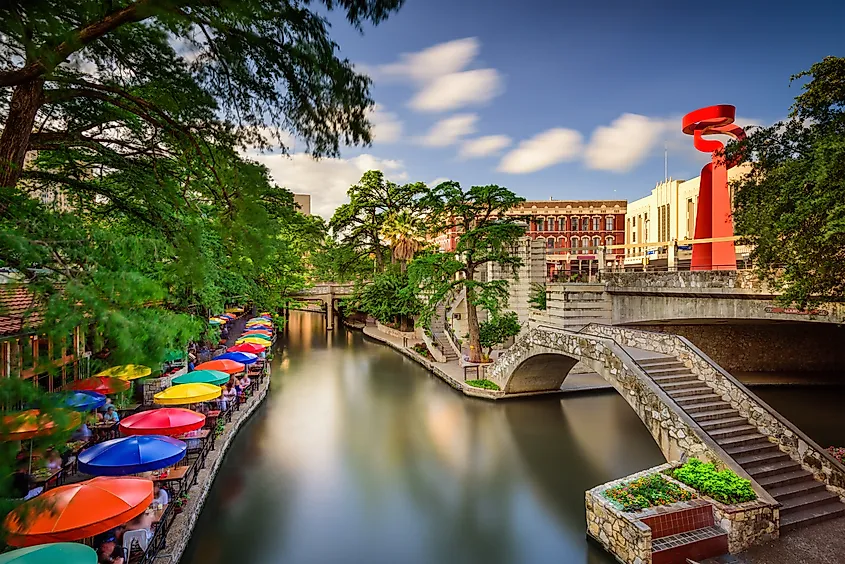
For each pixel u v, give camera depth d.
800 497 11.77
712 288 19.19
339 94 5.88
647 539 9.83
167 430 12.44
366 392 25.98
